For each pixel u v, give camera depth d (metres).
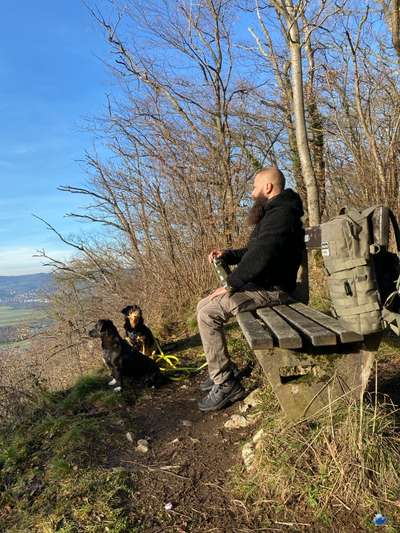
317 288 3.72
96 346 4.74
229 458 1.86
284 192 2.06
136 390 2.73
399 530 1.36
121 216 5.66
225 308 2.20
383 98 5.27
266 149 6.58
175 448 2.02
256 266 1.98
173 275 4.84
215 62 5.48
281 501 1.53
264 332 1.71
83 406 2.58
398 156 4.56
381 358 2.53
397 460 1.55
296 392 1.74
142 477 1.83
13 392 2.62
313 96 5.77
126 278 5.73
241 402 2.31
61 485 1.80
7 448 2.12
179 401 2.55
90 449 2.04
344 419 1.64
